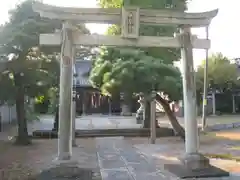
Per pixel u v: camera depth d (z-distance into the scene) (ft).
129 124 79.82
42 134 56.44
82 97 123.75
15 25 42.39
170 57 55.57
